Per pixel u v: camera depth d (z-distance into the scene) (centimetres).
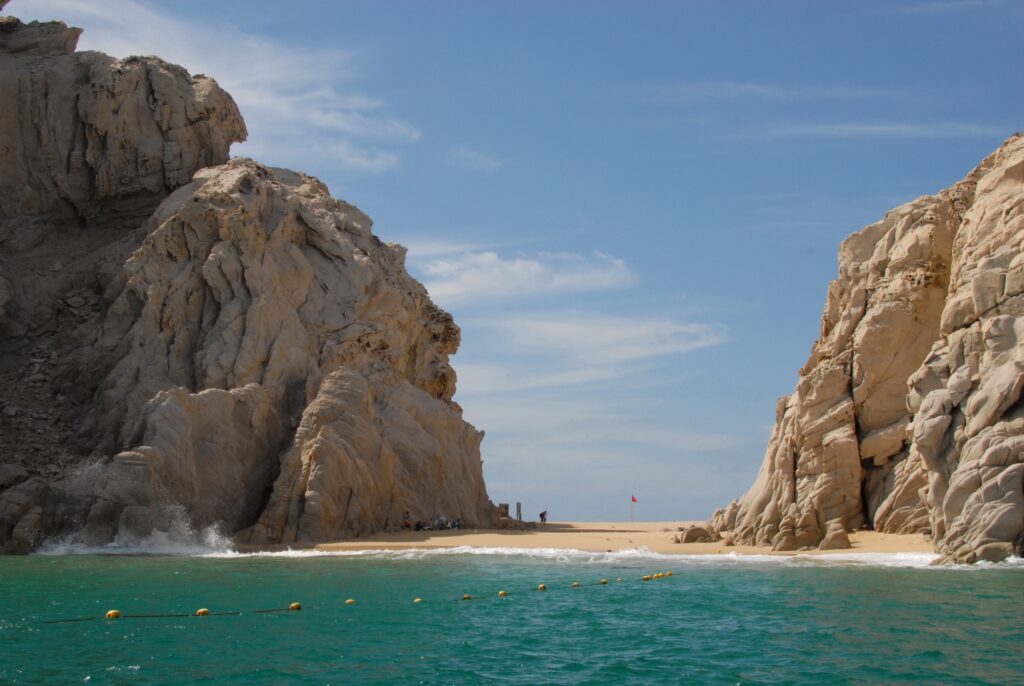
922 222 5531
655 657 2728
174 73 7675
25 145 7444
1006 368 4319
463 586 3938
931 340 5244
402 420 6588
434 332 7925
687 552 5191
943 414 4506
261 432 5962
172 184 7400
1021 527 4131
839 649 2759
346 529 5716
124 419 5931
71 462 5872
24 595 3638
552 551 5241
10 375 6469
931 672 2511
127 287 6412
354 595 3694
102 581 4003
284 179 7631
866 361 5272
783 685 2439
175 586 3869
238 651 2775
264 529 5519
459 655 2755
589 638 2970
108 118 7394
